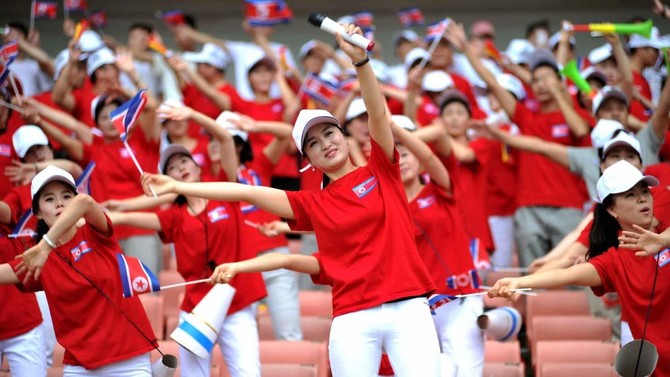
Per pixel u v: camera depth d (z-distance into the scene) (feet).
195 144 88.12
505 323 62.49
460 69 115.34
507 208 93.66
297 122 51.80
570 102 91.50
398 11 131.95
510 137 79.66
